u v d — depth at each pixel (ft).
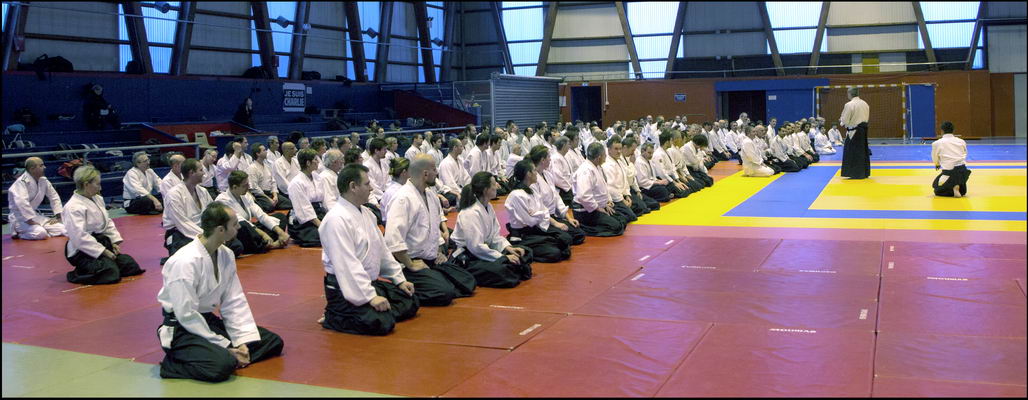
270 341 18.84
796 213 42.47
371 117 98.94
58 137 63.62
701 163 57.62
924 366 16.81
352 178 20.33
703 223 39.70
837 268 27.66
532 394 15.84
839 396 15.20
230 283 18.65
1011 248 30.27
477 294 24.90
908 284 24.75
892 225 37.24
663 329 20.39
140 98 73.26
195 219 31.76
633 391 15.84
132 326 22.54
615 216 37.29
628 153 43.04
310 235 35.55
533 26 122.42
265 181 50.06
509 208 30.32
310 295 25.82
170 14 76.89
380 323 20.20
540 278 27.17
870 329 19.77
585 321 21.39
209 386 16.96
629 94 120.37
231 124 77.97
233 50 84.84
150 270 31.30
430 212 24.07
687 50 120.78
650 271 28.04
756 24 117.19
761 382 16.12
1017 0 108.78
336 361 18.39
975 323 20.03
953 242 32.07
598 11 122.01
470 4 124.26
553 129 67.62
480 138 52.47
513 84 106.42
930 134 112.37
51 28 67.62
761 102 118.93
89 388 17.03
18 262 33.78
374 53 107.34
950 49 112.57
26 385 17.34
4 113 62.28
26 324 22.93
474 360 18.16
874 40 114.62
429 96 103.91
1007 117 111.75
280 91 87.92
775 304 22.68
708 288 25.07
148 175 51.44
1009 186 51.75
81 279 28.53
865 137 59.36
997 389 15.33
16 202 39.68
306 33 92.43
